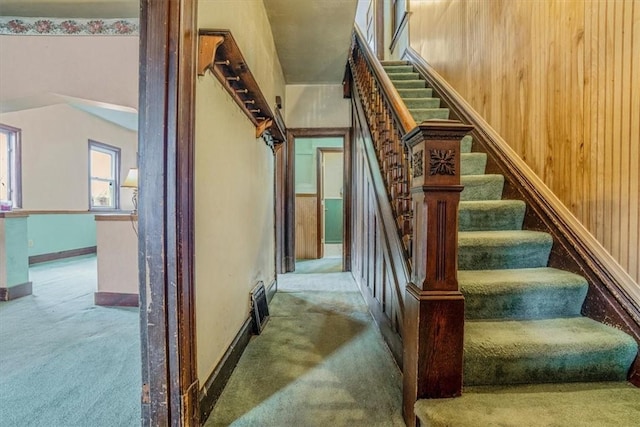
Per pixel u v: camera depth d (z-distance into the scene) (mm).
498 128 2674
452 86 3480
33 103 3229
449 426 1219
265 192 3141
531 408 1303
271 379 1824
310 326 2643
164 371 1274
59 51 2996
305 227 6113
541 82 2184
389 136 2227
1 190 5305
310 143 6168
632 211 1553
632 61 1544
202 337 1510
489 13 2791
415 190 1453
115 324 2660
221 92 1776
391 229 2092
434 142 1346
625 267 1589
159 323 1271
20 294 3477
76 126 6574
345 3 2781
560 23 2008
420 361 1366
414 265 1492
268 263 3318
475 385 1482
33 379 1796
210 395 1552
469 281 1747
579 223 1864
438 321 1363
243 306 2232
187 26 1299
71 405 1564
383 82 2410
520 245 1976
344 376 1854
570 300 1744
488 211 2227
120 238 3195
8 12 2439
